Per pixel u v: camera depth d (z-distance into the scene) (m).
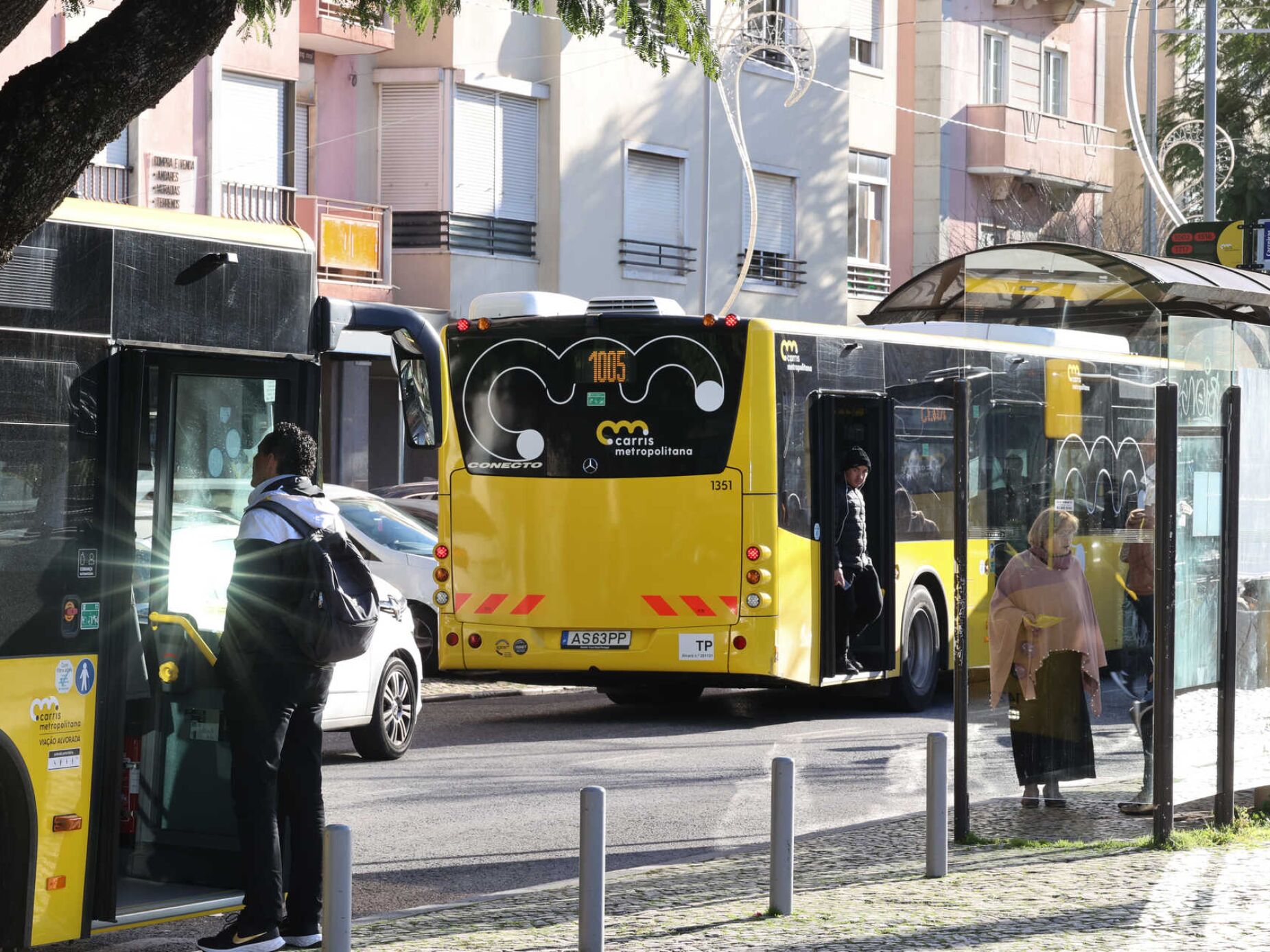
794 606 20.69
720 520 20.38
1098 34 63.97
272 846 9.93
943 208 56.25
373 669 17.97
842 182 48.91
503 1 39.50
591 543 20.80
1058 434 14.20
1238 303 22.41
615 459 20.75
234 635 9.94
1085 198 61.75
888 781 17.22
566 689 26.23
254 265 10.58
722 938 10.16
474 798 16.08
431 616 25.44
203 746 10.55
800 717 22.58
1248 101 56.78
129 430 9.80
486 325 21.34
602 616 20.75
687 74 43.62
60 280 9.57
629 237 42.50
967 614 13.49
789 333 20.77
